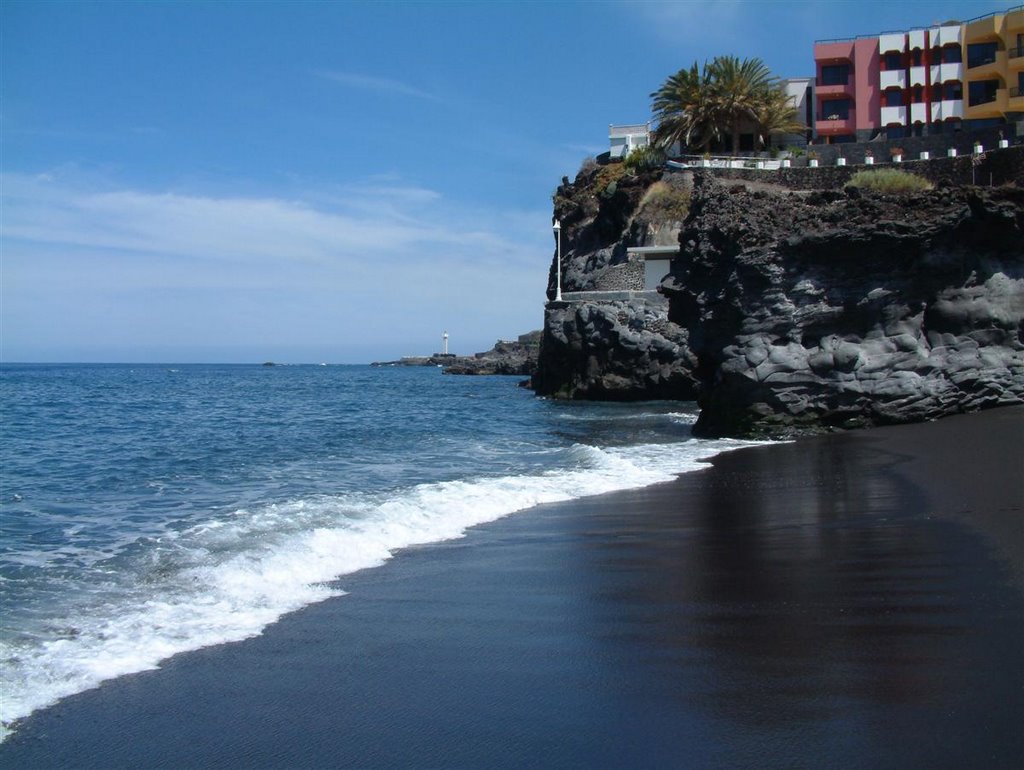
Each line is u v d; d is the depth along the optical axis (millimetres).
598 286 52062
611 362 44688
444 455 21328
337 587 8594
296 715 5523
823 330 23172
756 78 58406
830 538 10359
